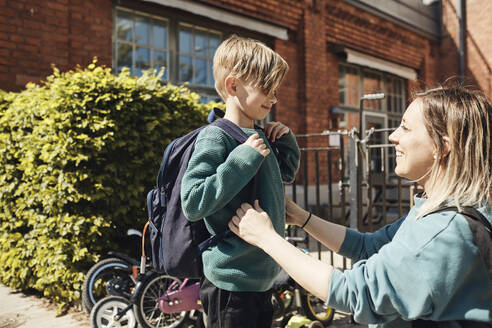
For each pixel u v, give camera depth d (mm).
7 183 3871
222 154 1198
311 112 7855
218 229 1229
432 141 954
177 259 1256
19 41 4758
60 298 3516
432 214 884
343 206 3355
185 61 6469
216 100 6816
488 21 10617
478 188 866
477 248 811
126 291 3098
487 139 900
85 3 5309
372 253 1291
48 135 3342
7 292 3910
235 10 6754
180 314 3045
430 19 10805
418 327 897
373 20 9109
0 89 4355
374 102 9594
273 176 1309
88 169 3363
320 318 3062
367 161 3467
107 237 3475
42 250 3477
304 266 943
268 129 1467
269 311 1327
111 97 3426
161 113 3711
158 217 1406
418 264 823
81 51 5270
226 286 1205
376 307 867
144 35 5984
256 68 1247
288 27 7684
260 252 1227
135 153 3631
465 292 833
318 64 8008
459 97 948
